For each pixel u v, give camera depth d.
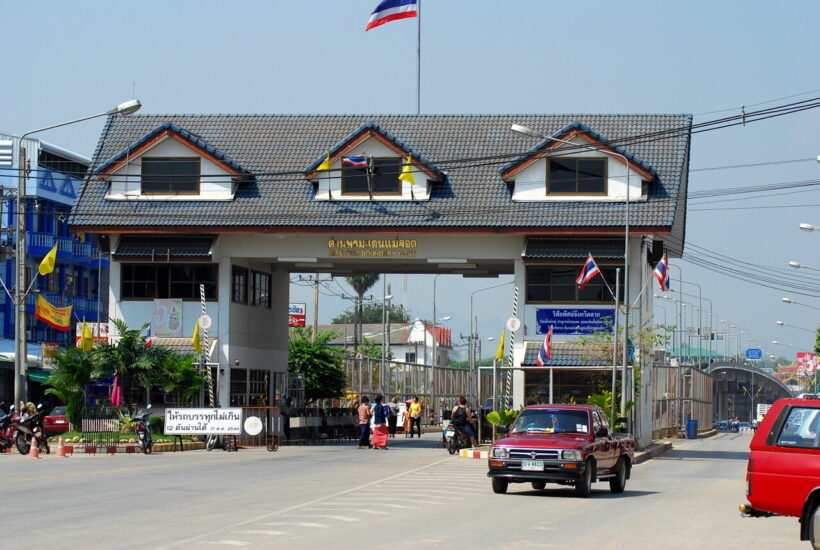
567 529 19.44
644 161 49.28
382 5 52.75
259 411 46.25
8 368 64.00
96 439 44.31
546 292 48.44
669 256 64.19
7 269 70.50
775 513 17.39
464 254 48.94
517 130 44.53
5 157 73.00
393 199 49.06
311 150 51.31
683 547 17.20
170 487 26.84
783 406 17.36
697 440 73.00
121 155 49.84
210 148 49.53
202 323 47.12
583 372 48.12
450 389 90.81
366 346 121.25
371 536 17.70
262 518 20.14
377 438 48.31
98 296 81.50
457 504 23.97
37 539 16.89
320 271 57.25
